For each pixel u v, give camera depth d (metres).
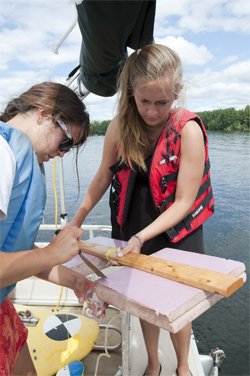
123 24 0.98
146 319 0.78
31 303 2.39
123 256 1.14
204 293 0.85
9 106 1.00
